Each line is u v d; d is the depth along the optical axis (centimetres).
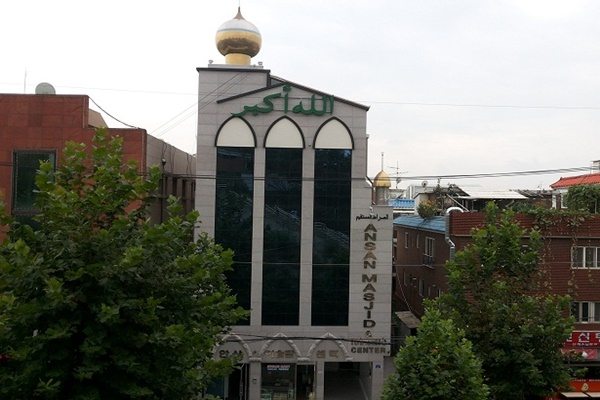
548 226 2559
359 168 2623
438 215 3584
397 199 6100
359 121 2622
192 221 1030
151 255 895
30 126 2334
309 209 2612
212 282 1234
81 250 843
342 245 2631
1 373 818
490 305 1438
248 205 2603
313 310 2622
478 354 1423
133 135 2372
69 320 813
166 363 877
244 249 2603
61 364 818
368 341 2625
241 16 3033
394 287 4419
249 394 2598
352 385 3034
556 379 1420
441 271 3059
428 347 1227
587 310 2592
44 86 2545
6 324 795
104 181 922
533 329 1394
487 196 4309
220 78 2908
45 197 868
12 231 872
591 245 2584
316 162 2619
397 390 1238
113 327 831
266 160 2605
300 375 2797
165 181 2880
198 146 2592
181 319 951
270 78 3048
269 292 2611
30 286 808
